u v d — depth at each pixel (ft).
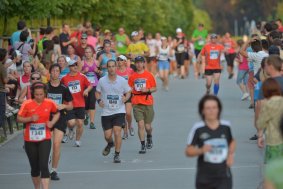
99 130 155.02
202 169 72.49
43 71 155.22
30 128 93.09
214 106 71.20
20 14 180.14
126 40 233.14
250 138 138.82
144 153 127.24
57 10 189.26
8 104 151.74
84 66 154.71
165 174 109.29
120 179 106.52
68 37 194.18
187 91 243.40
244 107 192.65
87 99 155.63
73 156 125.59
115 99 117.50
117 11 300.61
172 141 139.95
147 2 382.42
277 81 93.04
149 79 127.34
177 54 305.94
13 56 155.02
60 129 106.22
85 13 288.10
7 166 118.21
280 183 53.47
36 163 94.07
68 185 103.19
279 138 84.48
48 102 93.40
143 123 127.54
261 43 138.21
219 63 204.33
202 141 71.97
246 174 107.55
